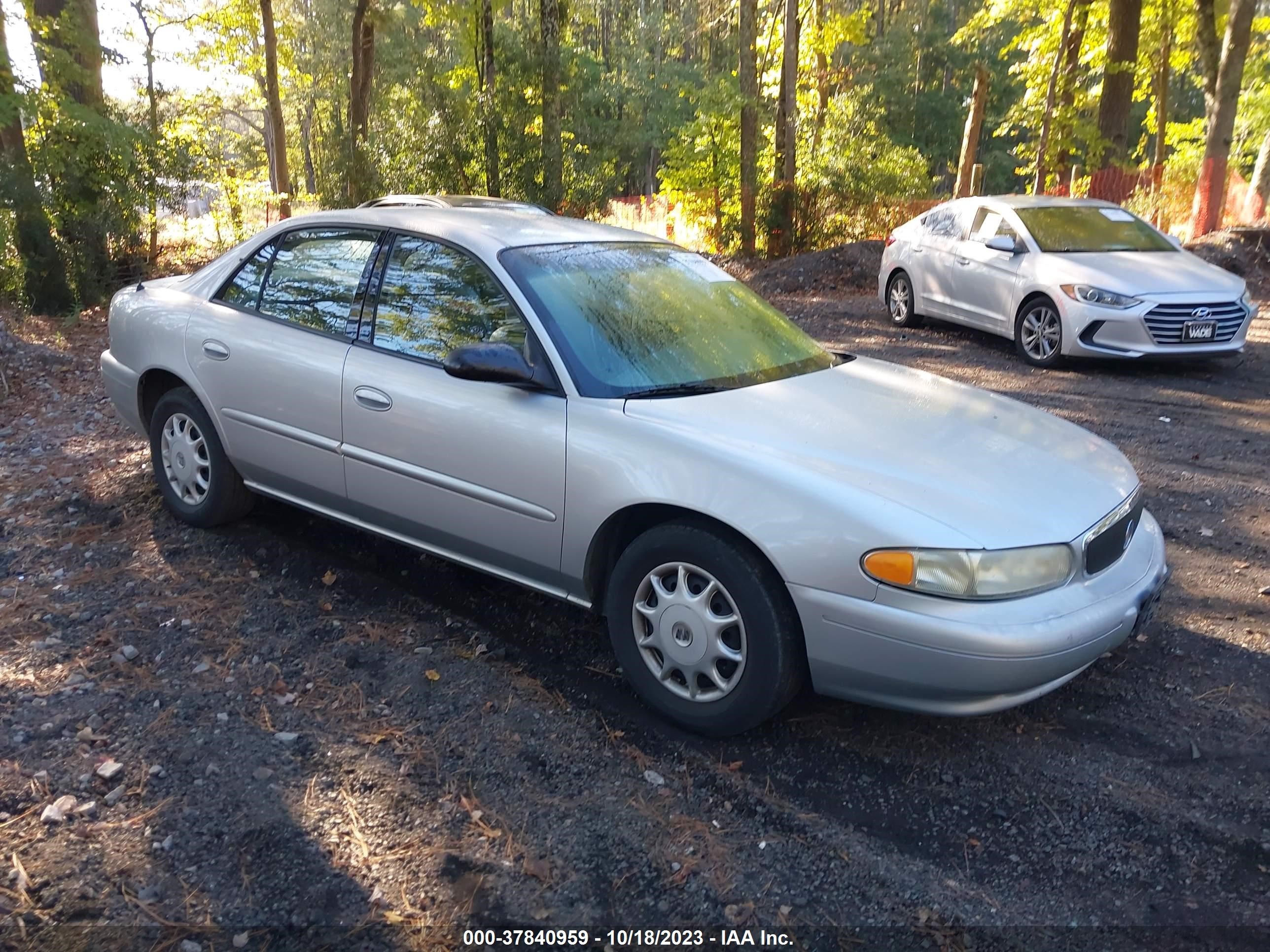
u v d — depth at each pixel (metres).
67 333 10.97
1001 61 49.31
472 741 3.33
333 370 4.14
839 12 25.67
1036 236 10.01
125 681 3.59
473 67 18.92
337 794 3.02
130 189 13.75
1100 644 3.17
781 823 3.00
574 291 3.90
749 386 3.81
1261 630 4.29
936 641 2.93
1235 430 7.39
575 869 2.77
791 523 3.06
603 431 3.44
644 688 3.48
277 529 4.96
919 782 3.22
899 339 11.13
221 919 2.53
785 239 17.62
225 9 22.66
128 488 5.48
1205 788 3.23
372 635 4.00
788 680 3.19
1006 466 3.40
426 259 4.08
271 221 19.20
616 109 39.31
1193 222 17.11
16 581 4.36
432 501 3.90
